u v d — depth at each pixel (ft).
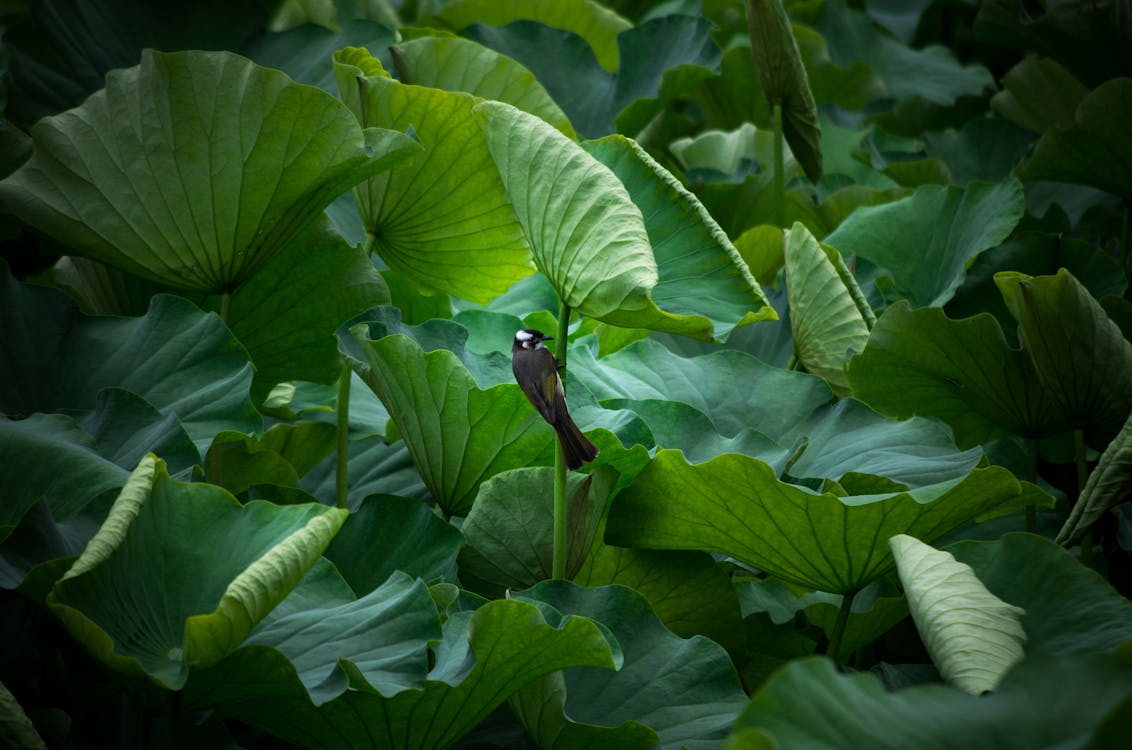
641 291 12.06
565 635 11.55
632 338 14.73
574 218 12.32
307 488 14.01
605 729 11.87
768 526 12.63
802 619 13.35
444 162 13.58
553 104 14.90
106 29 15.10
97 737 11.93
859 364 13.97
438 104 13.39
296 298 13.85
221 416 12.94
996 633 11.71
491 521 12.79
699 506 12.70
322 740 11.94
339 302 13.89
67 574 11.32
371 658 11.80
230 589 11.23
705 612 13.14
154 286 14.17
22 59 14.75
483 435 12.85
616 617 12.47
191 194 13.08
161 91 12.93
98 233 13.12
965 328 13.69
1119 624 12.27
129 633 11.65
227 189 13.10
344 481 13.56
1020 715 10.56
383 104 13.48
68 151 13.00
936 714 10.64
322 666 11.75
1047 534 14.05
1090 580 12.47
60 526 12.00
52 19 14.87
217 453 12.94
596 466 12.73
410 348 12.65
